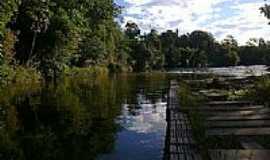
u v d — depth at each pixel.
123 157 12.24
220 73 78.88
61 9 52.25
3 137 14.75
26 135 15.20
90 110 22.38
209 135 12.97
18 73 40.94
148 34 137.00
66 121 18.48
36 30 48.03
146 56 116.00
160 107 25.06
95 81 51.53
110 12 77.06
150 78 64.62
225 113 18.17
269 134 13.21
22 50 49.59
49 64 52.09
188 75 71.62
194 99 24.47
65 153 12.64
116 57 100.88
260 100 22.19
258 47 164.50
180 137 11.80
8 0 37.47
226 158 10.08
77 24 56.81
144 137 15.30
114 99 29.30
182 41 174.50
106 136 15.38
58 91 33.16
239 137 12.80
